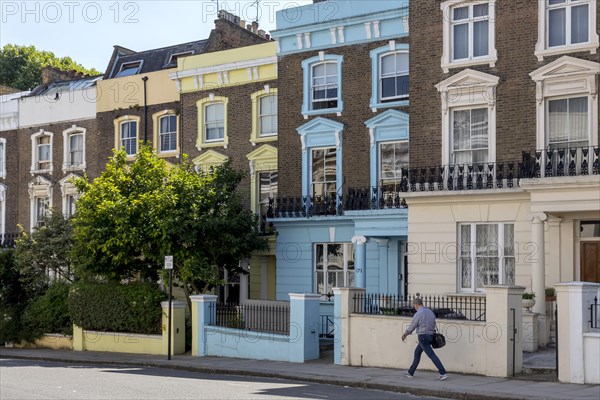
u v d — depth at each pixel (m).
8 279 35.44
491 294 19.44
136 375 21.09
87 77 42.94
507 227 24.56
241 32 37.41
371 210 27.83
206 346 25.98
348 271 29.67
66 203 38.88
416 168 26.20
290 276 30.75
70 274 34.03
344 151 29.80
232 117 33.31
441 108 25.98
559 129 24.14
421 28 26.52
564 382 18.03
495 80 25.00
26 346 34.03
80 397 15.98
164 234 27.27
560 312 18.17
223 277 33.41
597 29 23.56
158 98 35.84
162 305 27.62
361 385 18.77
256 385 18.69
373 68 29.25
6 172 41.16
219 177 30.27
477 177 24.92
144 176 29.41
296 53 31.06
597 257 23.12
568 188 22.38
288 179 31.09
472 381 18.53
